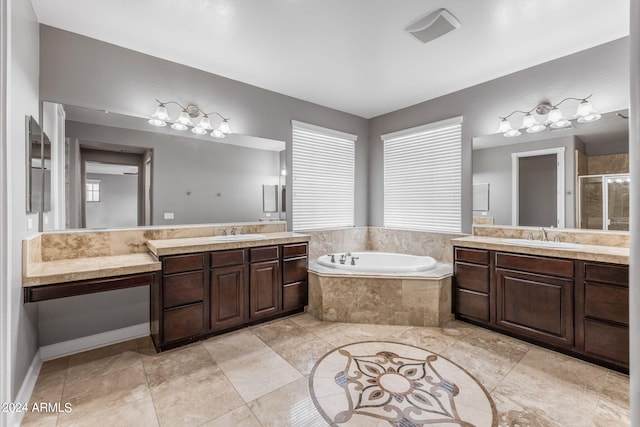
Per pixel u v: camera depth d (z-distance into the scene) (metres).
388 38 2.58
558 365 2.26
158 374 2.15
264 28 2.45
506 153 3.25
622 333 2.13
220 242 2.73
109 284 2.14
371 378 2.09
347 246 4.44
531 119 2.99
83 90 2.55
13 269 1.71
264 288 3.01
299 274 3.28
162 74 2.92
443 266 3.45
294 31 2.49
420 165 4.09
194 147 3.11
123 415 1.75
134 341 2.68
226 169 3.32
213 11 2.25
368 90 3.65
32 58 2.15
